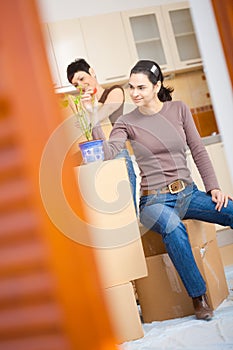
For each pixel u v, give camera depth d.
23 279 1.47
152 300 2.88
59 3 4.84
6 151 1.42
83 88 3.45
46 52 1.32
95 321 1.42
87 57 4.88
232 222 2.90
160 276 2.86
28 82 1.32
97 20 4.93
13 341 1.51
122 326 2.57
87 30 4.89
